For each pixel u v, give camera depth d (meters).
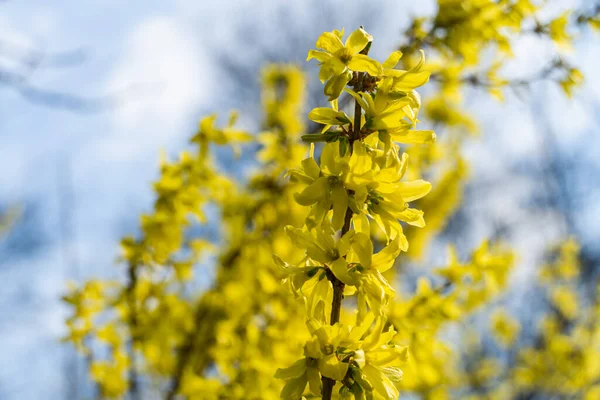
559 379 6.58
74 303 3.03
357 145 1.25
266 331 2.91
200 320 3.33
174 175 2.92
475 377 6.99
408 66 3.07
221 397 2.88
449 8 2.89
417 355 2.50
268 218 3.42
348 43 1.32
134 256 2.98
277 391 2.78
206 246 3.19
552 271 7.14
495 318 6.66
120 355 3.11
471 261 2.65
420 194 1.29
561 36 2.84
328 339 1.23
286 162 3.45
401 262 4.73
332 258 1.26
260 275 3.04
